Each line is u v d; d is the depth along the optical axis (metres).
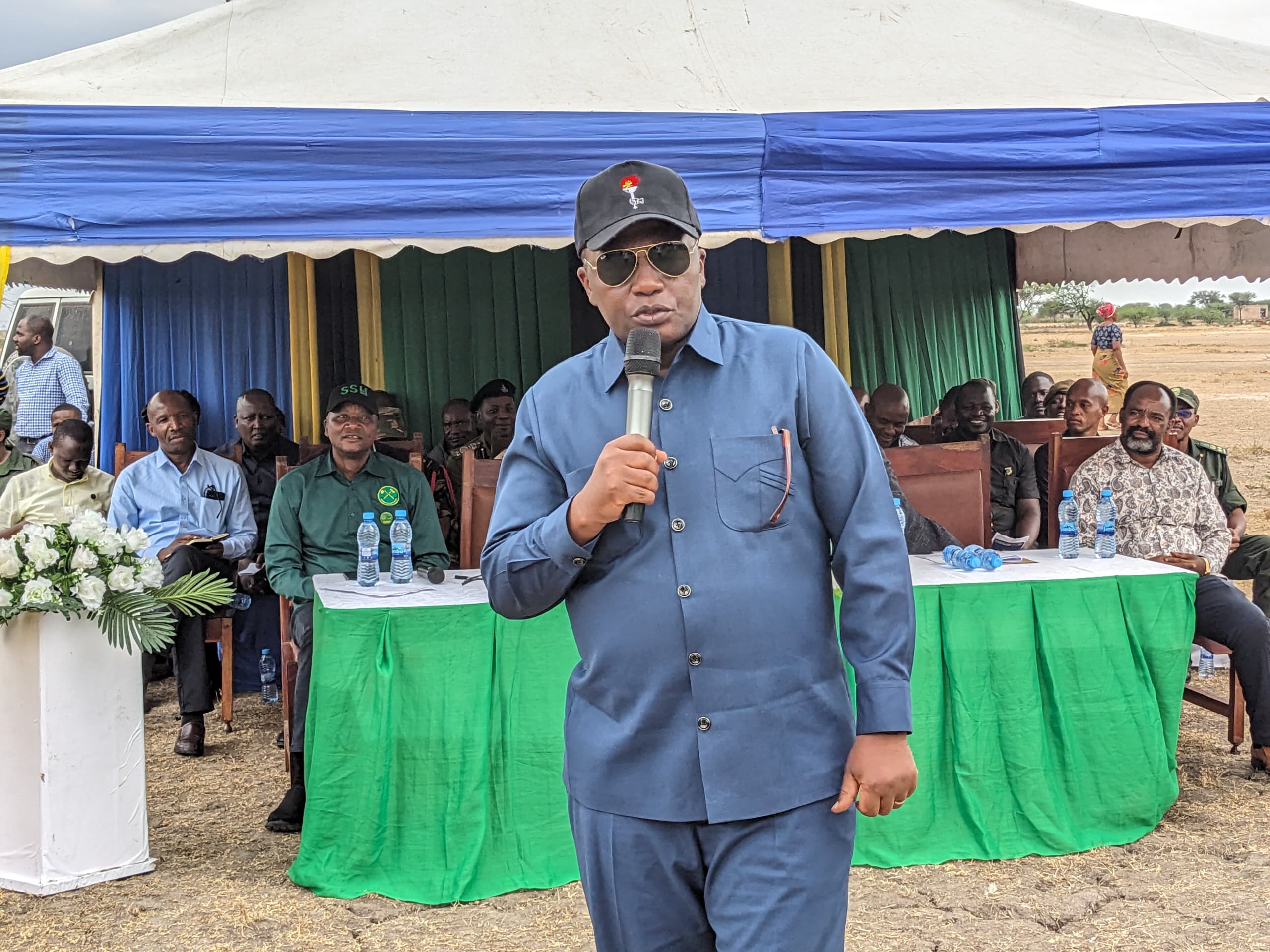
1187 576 3.67
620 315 1.61
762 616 1.56
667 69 4.64
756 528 1.57
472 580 3.80
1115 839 3.58
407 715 3.30
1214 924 3.00
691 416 1.61
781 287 6.77
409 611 3.29
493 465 4.41
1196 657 5.72
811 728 1.58
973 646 3.49
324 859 3.34
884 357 7.08
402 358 6.42
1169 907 3.11
